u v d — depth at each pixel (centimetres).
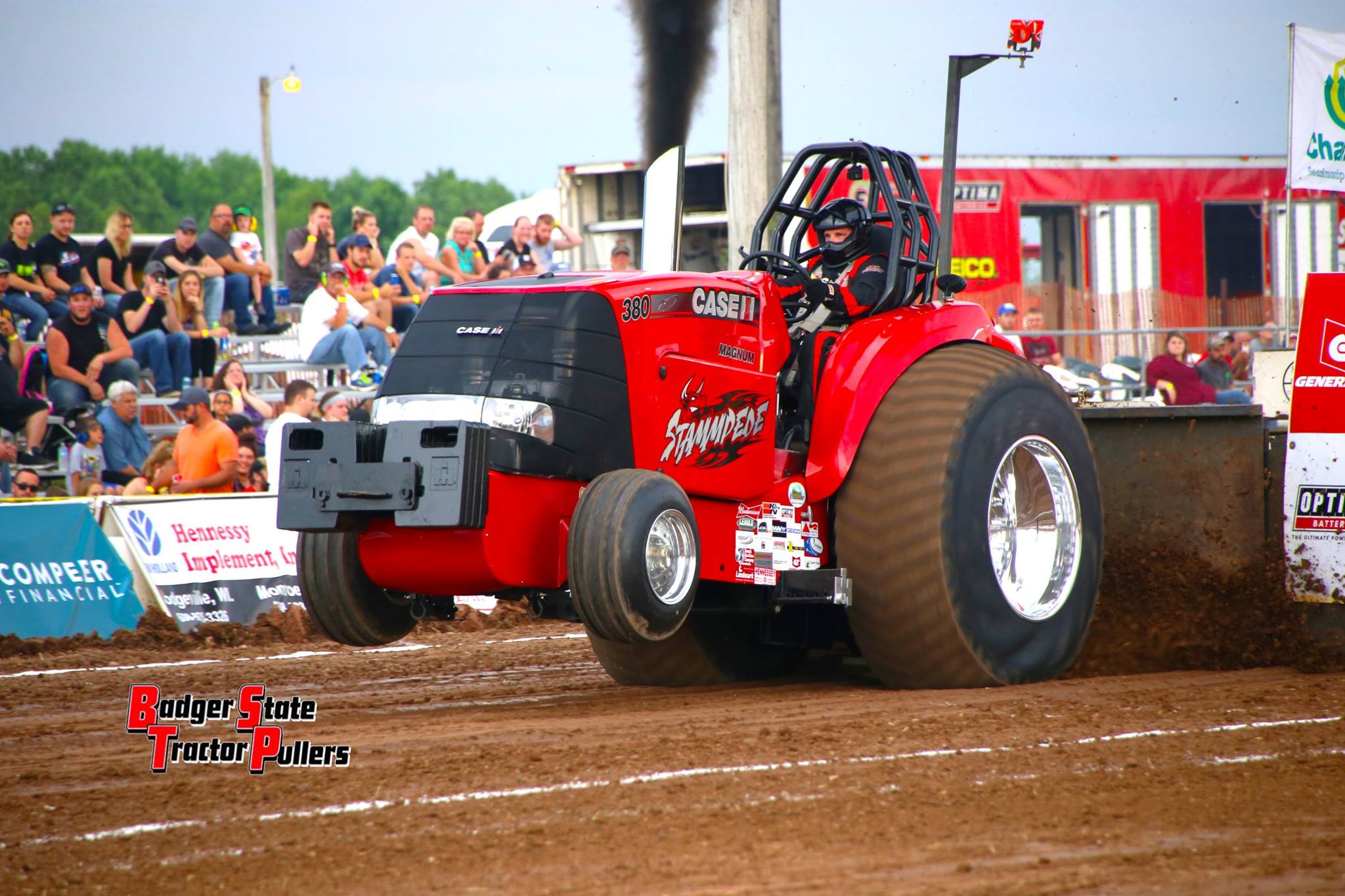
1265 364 4484
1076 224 6656
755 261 2480
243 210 5612
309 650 3344
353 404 4753
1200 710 1969
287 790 1587
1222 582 2497
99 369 4703
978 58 2797
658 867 1259
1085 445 2395
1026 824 1385
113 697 2539
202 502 3700
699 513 2112
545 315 2020
